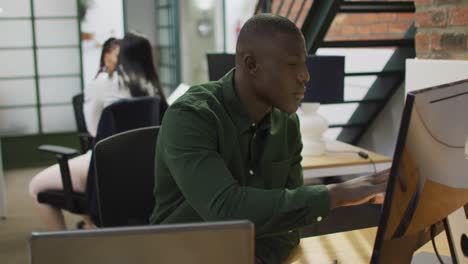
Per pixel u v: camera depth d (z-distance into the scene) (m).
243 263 0.72
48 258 0.71
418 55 2.75
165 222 1.42
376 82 3.98
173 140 1.23
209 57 3.58
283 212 1.10
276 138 1.46
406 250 1.09
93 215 2.81
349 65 4.32
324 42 3.62
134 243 0.71
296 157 1.58
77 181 2.97
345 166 2.92
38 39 6.08
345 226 2.17
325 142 3.23
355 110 4.22
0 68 5.98
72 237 0.71
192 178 1.17
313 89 2.95
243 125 1.37
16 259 3.34
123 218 1.90
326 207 1.12
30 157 6.11
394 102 3.95
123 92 3.50
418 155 0.95
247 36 1.27
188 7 7.00
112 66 3.77
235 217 1.11
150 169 1.96
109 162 1.88
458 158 1.05
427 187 1.01
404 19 3.73
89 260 0.71
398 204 0.96
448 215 1.17
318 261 1.42
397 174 0.92
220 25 7.18
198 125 1.24
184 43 7.03
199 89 1.36
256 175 1.45
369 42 3.64
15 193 4.91
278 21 1.25
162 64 7.37
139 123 3.04
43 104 6.19
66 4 6.13
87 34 6.53
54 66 6.19
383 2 3.52
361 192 1.13
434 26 2.62
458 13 2.47
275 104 1.29
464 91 1.03
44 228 3.93
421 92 0.94
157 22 7.25
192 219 1.38
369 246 1.51
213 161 1.19
